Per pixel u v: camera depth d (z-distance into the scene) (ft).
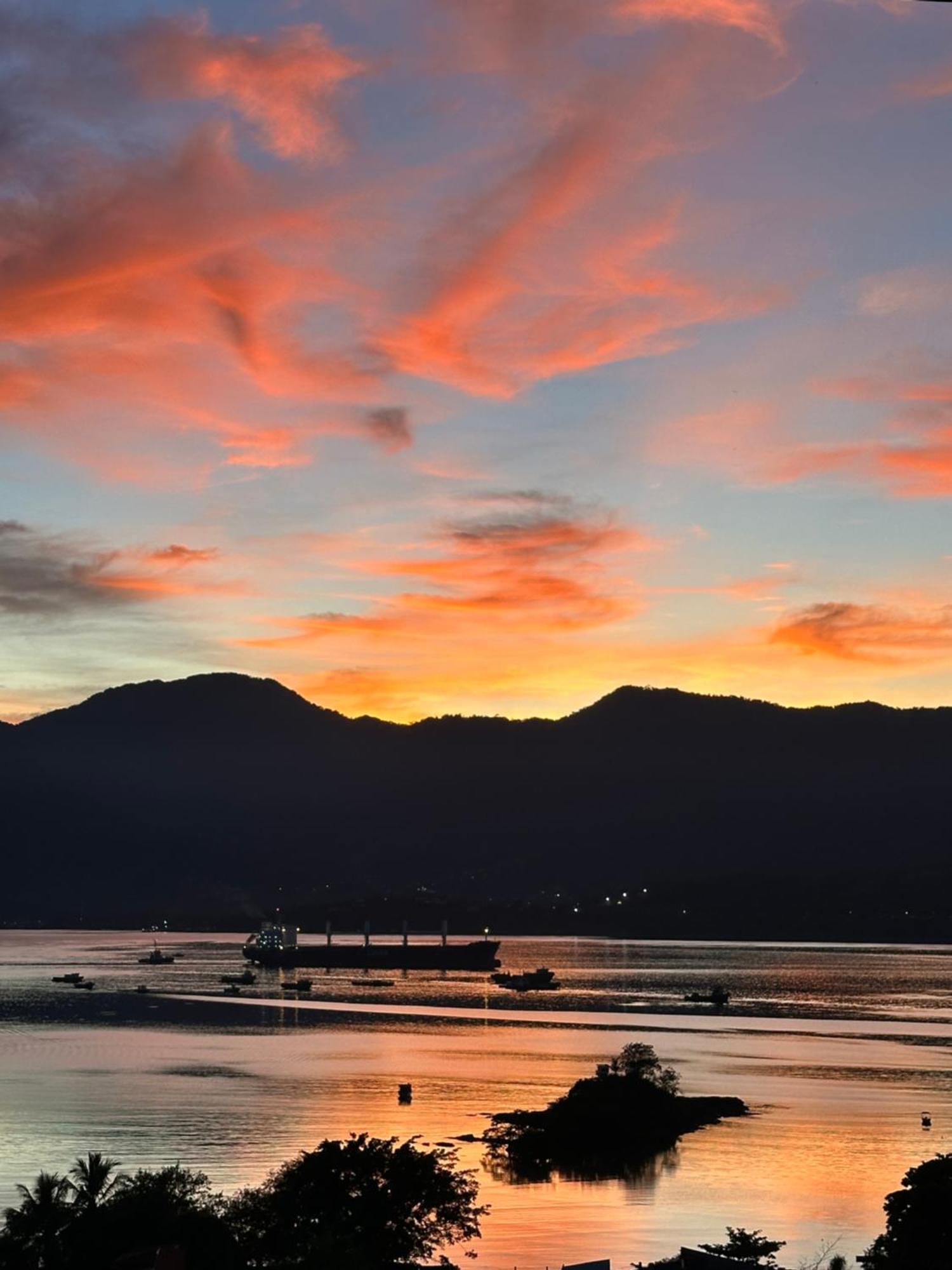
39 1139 545.44
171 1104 647.15
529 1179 501.15
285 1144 540.11
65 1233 292.61
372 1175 331.57
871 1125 606.96
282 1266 270.67
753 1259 369.30
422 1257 338.34
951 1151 547.49
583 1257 382.42
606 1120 576.20
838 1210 447.83
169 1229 290.15
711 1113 629.92
